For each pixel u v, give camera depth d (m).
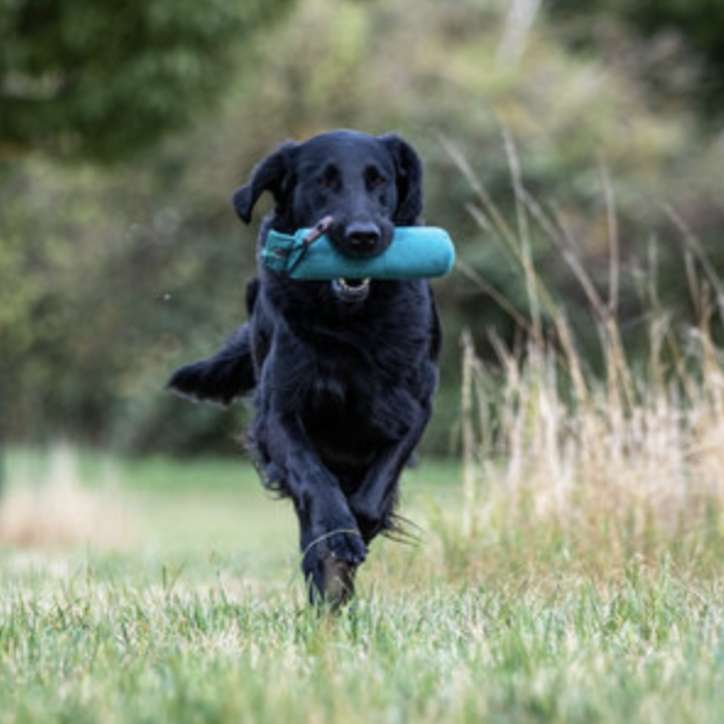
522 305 28.23
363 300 7.43
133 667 5.63
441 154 30.08
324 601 7.22
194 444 35.09
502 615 6.96
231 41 18.11
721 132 36.88
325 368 7.54
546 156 29.95
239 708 4.76
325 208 7.68
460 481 12.33
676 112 35.19
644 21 38.03
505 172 29.70
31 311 31.73
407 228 7.49
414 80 31.78
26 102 18.47
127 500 23.62
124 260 33.47
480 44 33.69
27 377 34.62
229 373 8.99
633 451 10.27
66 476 19.88
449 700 4.97
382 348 7.59
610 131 31.20
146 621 6.98
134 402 34.38
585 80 32.16
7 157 20.33
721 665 5.50
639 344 23.41
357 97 31.47
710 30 37.31
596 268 28.03
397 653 5.90
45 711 4.98
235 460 34.75
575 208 29.62
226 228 33.25
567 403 11.70
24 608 7.41
